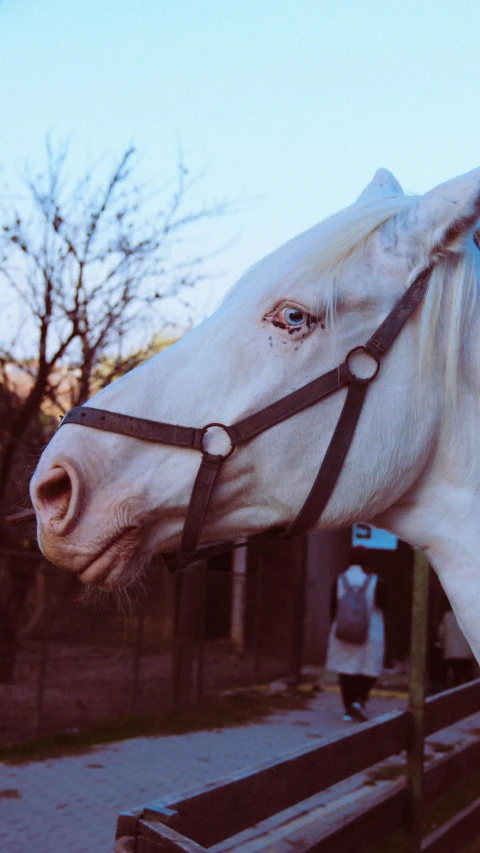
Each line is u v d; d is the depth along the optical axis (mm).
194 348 1498
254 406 1435
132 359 10203
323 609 12539
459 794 5195
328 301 1451
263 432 1428
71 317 9352
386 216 1529
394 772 5973
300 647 10477
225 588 10266
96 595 1526
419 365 1477
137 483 1402
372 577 8070
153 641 8594
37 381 9141
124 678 8125
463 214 1419
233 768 6020
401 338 1483
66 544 1375
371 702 9547
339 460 1436
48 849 4145
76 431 1420
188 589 8438
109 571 1410
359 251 1497
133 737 6832
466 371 1511
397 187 1827
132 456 1415
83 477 1380
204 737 7035
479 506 1508
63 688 7555
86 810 4836
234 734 7250
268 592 11070
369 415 1451
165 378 1467
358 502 1455
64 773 5621
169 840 1508
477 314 1522
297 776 2328
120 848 1585
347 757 2727
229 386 1448
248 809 2039
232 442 1419
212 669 9812
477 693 4305
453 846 3791
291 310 1461
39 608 8055
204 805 1833
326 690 10156
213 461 1414
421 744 3412
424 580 3744
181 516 1440
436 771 3664
